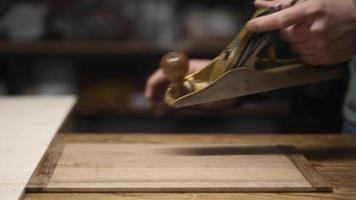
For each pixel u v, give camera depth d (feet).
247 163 2.97
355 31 2.96
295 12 2.87
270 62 3.14
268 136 3.53
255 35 2.99
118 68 7.81
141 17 7.15
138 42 7.00
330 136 3.53
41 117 3.72
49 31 7.20
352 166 3.01
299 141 3.43
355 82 3.87
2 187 2.62
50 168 2.88
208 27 7.15
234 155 3.10
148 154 3.10
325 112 4.32
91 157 3.04
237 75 3.01
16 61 7.43
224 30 7.12
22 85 7.52
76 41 7.06
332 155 3.18
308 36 2.96
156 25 7.14
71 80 7.60
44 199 2.61
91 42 7.01
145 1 7.23
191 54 6.98
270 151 3.18
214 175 2.81
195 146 3.27
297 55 3.23
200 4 7.82
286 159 3.05
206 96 3.01
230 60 3.02
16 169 2.80
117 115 7.45
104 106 7.38
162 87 3.88
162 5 7.18
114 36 7.14
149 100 3.96
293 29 2.97
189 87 3.09
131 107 7.38
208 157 3.06
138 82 7.68
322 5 2.89
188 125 8.18
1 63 7.64
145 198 2.63
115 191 2.67
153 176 2.79
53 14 7.20
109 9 7.18
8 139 3.24
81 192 2.67
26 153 3.01
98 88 7.57
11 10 7.15
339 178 2.85
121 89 7.57
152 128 8.02
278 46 3.25
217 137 3.49
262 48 3.07
